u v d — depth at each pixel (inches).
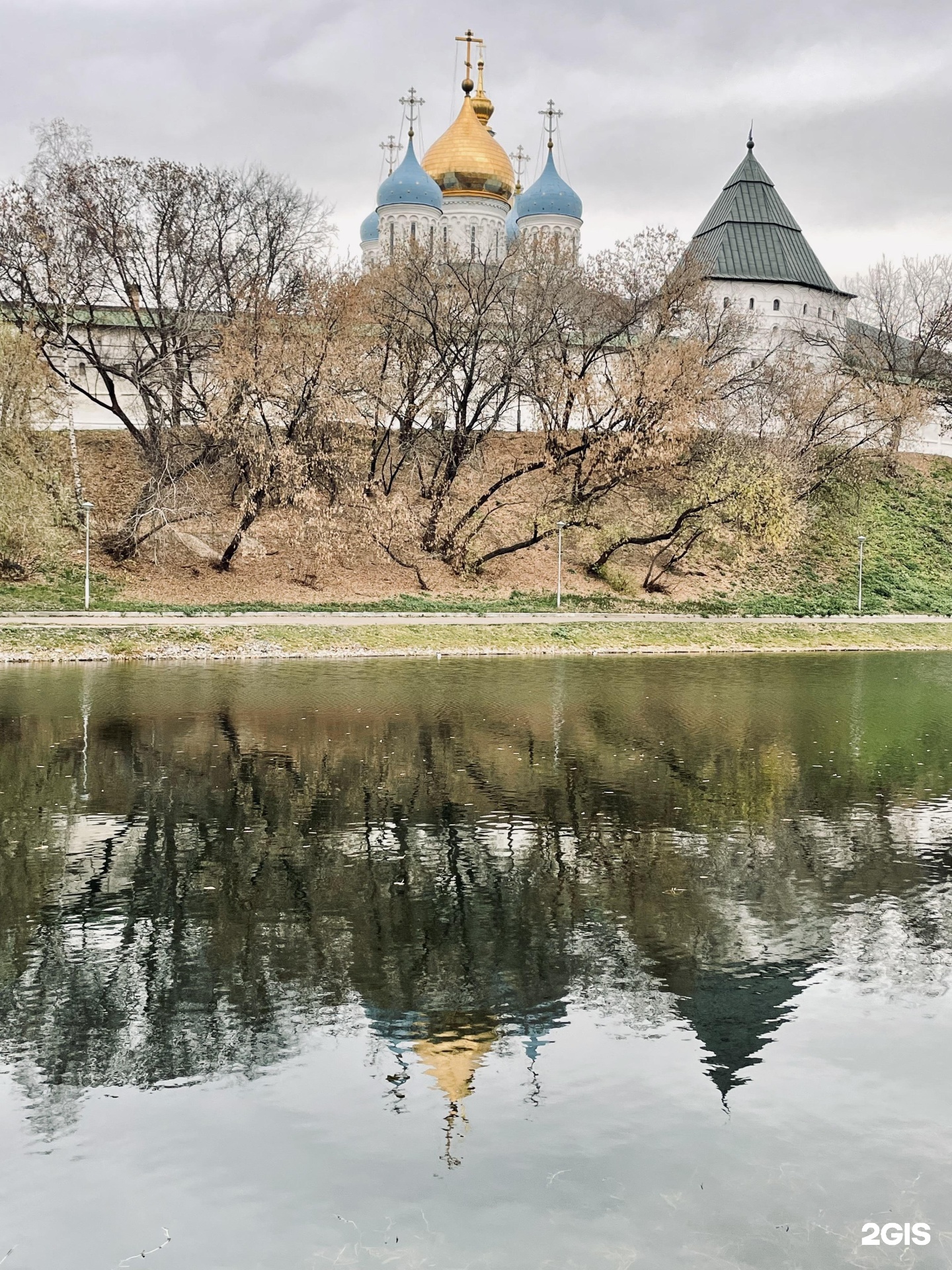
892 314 3176.7
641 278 2336.4
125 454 2196.1
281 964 506.9
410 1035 440.8
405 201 3061.0
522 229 3292.3
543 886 614.9
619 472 1999.3
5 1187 343.0
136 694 1210.0
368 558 2014.0
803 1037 439.2
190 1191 340.8
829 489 2472.9
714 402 2165.4
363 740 986.7
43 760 884.0
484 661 1603.1
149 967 502.3
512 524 2187.5
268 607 1777.8
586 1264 308.0
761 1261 308.3
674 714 1166.3
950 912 579.5
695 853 676.1
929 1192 339.3
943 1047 431.8
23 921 554.9
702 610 2034.9
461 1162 354.0
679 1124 375.9
